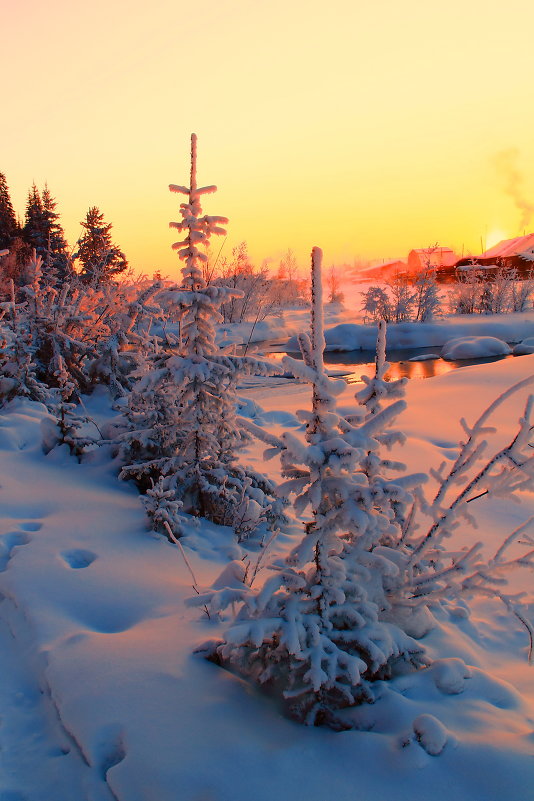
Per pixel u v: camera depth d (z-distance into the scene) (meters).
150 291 11.33
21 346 9.77
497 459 2.77
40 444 7.29
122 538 4.65
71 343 11.16
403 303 34.22
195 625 3.20
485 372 13.74
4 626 3.41
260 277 34.25
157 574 4.02
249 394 15.02
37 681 2.81
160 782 2.04
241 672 2.77
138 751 2.18
